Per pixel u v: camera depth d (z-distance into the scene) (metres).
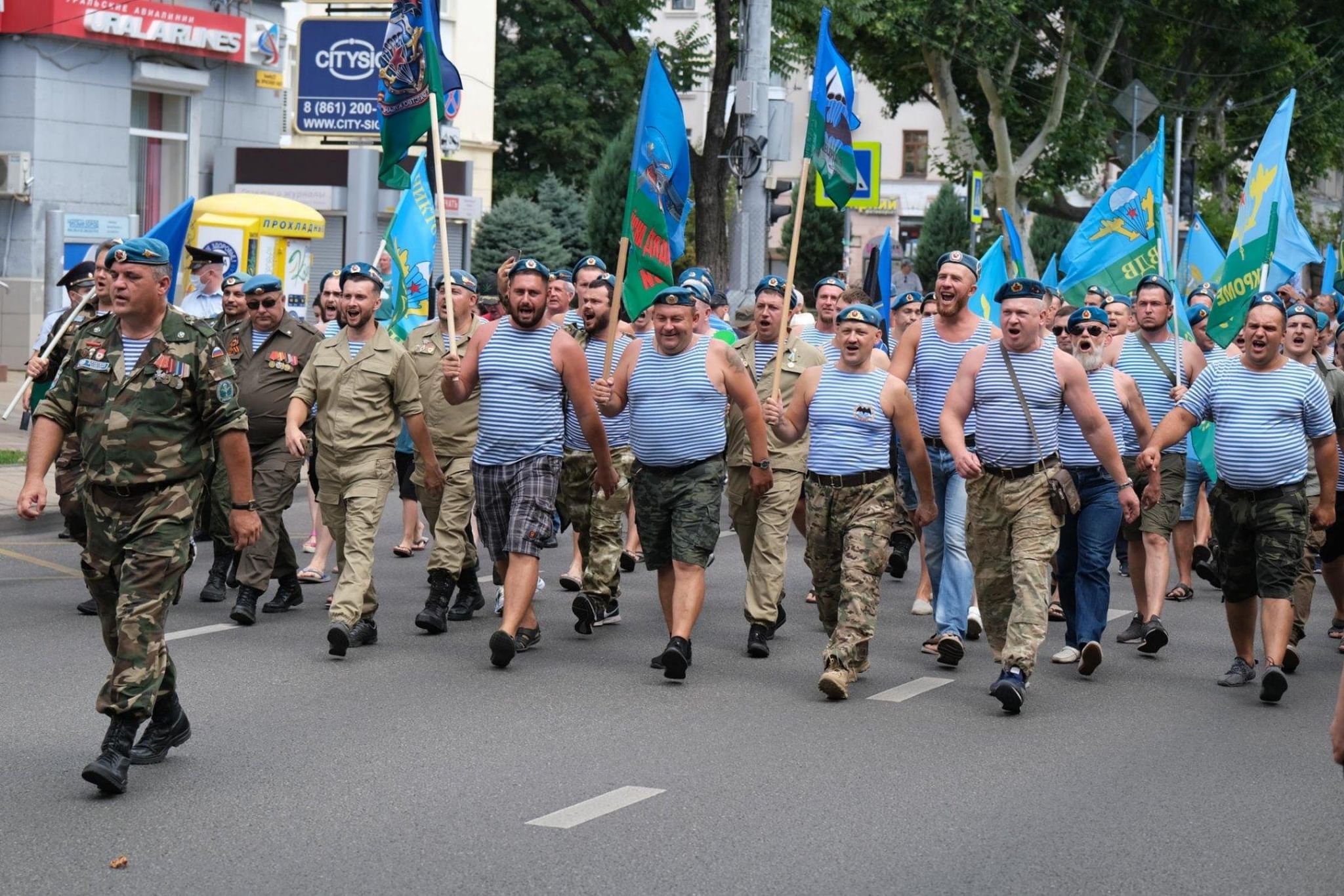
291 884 5.34
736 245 21.81
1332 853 5.93
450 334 9.02
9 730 7.26
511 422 8.80
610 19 27.11
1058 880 5.56
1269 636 8.65
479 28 41.97
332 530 9.55
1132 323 13.73
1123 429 10.02
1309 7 40.56
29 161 24.31
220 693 8.09
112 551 6.46
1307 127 40.66
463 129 41.91
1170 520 10.05
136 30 25.14
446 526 9.94
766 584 9.46
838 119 9.91
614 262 45.44
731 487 9.96
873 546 8.50
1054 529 8.32
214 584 10.75
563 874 5.49
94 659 8.79
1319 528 9.08
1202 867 5.74
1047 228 63.12
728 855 5.74
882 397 8.62
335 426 9.31
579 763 6.93
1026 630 8.12
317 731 7.36
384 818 6.08
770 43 25.00
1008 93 35.28
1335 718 4.20
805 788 6.62
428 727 7.47
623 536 14.12
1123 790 6.74
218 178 27.14
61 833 5.82
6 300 24.80
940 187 65.06
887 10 32.59
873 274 17.83
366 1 27.69
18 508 6.48
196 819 6.02
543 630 10.06
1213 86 40.69
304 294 22.69
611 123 55.81
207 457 6.61
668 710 7.97
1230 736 7.77
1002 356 8.38
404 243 12.30
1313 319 10.16
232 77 27.25
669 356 8.75
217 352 6.52
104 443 6.39
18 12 24.28
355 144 28.33
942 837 6.01
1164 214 13.80
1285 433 8.77
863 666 8.44
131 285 6.41
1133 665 9.53
